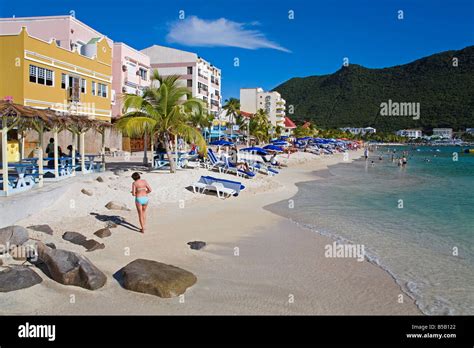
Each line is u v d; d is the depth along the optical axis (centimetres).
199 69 7462
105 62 3541
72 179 1762
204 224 1391
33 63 2566
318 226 1449
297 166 4841
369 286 867
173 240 1159
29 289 742
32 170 1573
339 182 3128
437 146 18062
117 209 1478
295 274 926
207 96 7981
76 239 1055
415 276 937
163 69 7362
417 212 1761
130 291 771
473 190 2620
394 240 1259
